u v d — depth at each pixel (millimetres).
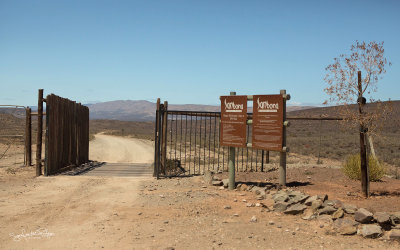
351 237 5918
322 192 9422
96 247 5730
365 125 8844
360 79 8688
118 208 8500
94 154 29844
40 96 14023
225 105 10664
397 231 5770
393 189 9859
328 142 40000
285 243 5688
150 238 6133
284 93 9664
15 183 12031
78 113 18562
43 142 29703
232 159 10633
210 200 9078
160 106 13477
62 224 7141
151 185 11727
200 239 5996
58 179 13078
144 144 44375
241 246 5605
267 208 8078
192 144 33562
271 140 9797
